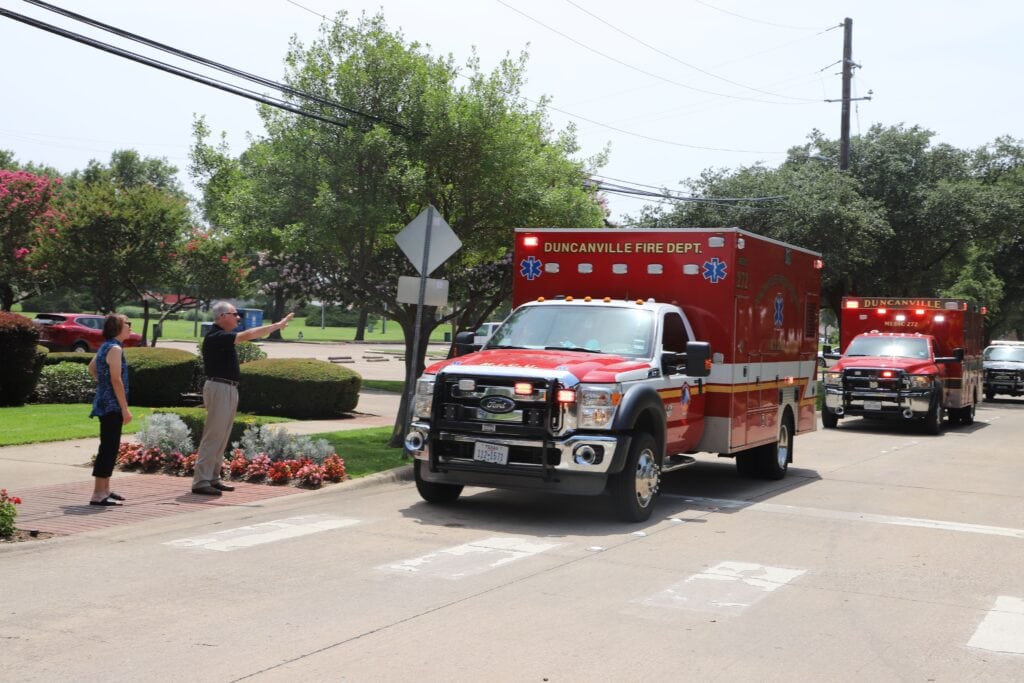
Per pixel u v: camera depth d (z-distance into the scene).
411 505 10.43
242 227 14.56
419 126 14.61
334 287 20.66
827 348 25.59
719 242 11.48
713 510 10.87
